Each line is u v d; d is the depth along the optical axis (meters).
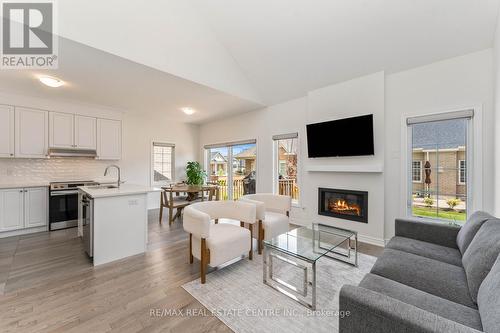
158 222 4.46
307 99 4.06
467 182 2.66
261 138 4.98
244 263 2.64
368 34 2.78
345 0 2.53
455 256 1.79
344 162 3.62
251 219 2.68
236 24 3.20
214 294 2.01
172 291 2.06
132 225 2.85
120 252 2.75
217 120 6.10
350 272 2.39
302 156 4.24
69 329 1.58
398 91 3.11
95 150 4.57
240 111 5.19
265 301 1.92
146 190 2.95
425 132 2.96
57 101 4.16
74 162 4.61
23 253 2.90
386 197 3.24
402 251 1.91
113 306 1.84
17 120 3.78
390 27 2.64
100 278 2.28
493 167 2.44
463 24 2.38
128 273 2.39
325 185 3.85
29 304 1.85
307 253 2.02
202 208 2.74
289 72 3.73
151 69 2.90
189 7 3.12
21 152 3.81
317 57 3.29
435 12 2.38
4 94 3.68
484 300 1.01
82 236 3.12
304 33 3.00
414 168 3.04
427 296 1.26
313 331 1.58
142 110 5.03
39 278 2.27
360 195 3.47
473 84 2.57
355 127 3.34
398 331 0.91
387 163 3.22
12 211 3.58
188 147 6.50
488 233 1.41
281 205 3.43
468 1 2.21
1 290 2.05
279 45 3.29
